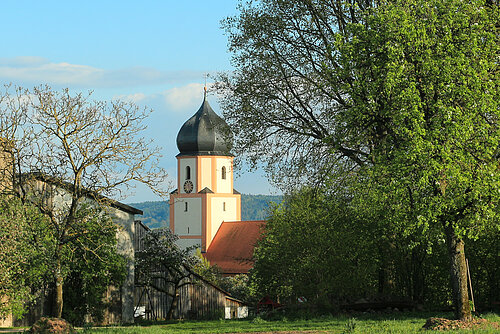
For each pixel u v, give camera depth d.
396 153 32.22
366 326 33.50
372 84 34.56
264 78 48.75
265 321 41.97
